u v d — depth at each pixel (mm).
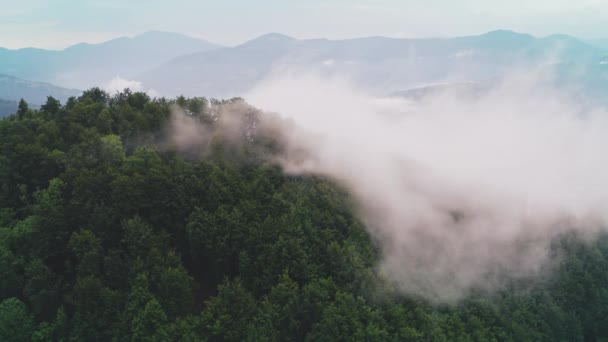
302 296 81812
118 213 83562
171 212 89500
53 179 87938
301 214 99812
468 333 96250
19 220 87375
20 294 77062
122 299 71625
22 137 100625
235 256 89188
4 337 68188
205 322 72188
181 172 95812
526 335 102062
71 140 106500
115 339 67562
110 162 96375
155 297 73188
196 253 88625
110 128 112312
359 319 82688
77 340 68438
